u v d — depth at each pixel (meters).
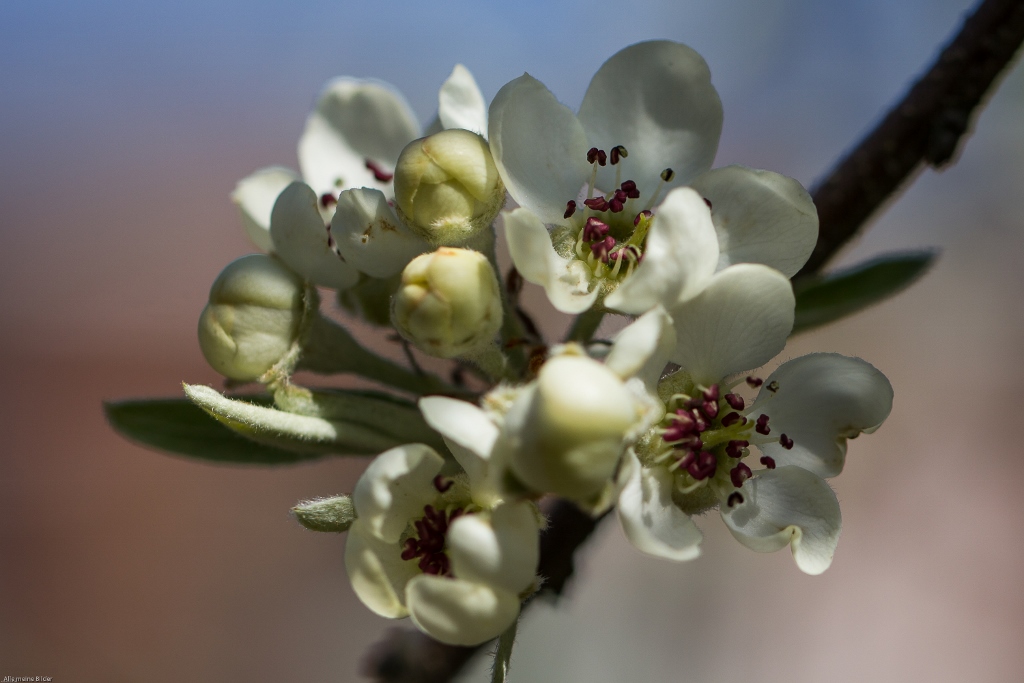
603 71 0.16
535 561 0.15
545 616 0.29
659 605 0.31
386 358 0.17
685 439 0.16
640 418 0.15
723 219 0.16
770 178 0.16
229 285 0.16
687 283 0.15
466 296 0.15
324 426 0.16
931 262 0.18
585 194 0.16
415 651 0.18
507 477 0.15
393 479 0.15
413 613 0.15
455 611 0.15
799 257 0.16
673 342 0.15
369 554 0.15
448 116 0.16
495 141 0.16
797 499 0.16
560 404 0.14
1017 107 0.31
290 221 0.16
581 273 0.16
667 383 0.16
